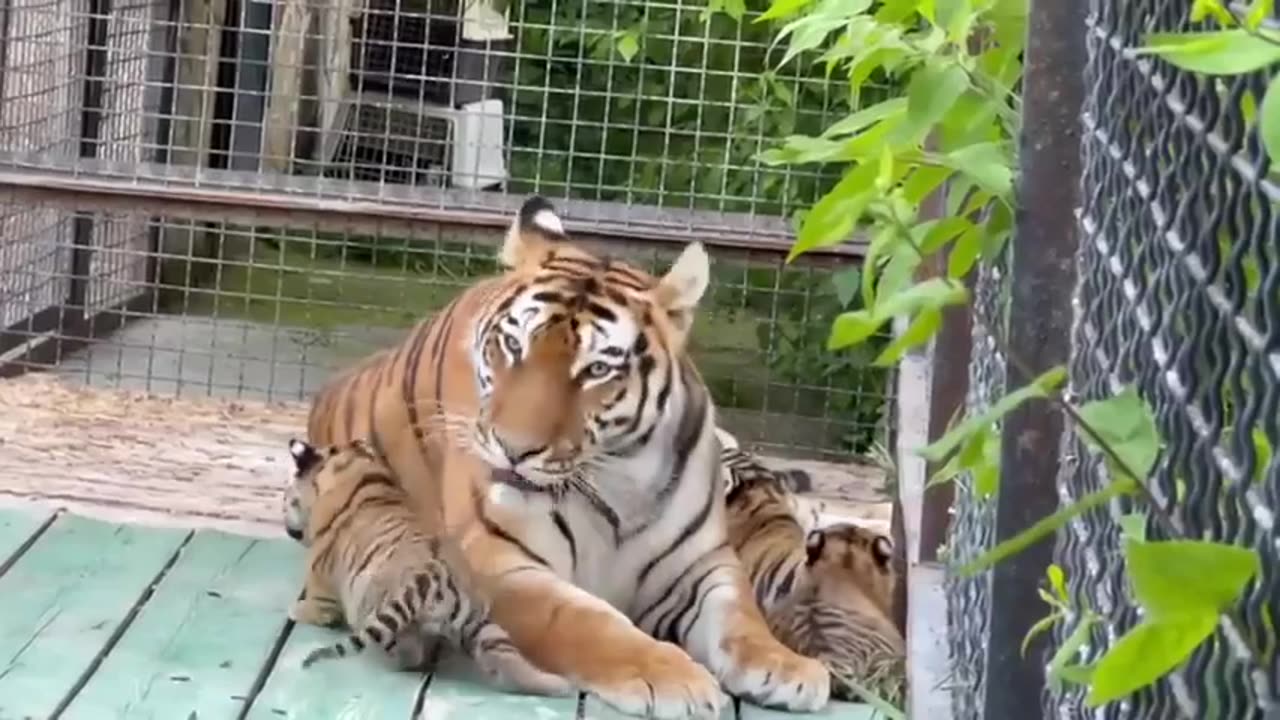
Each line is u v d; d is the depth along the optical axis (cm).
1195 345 148
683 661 405
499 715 395
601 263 453
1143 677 115
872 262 249
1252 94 129
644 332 440
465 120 822
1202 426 143
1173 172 161
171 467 605
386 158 862
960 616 316
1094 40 212
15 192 659
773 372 773
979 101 271
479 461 437
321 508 456
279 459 631
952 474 268
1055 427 219
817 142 274
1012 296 223
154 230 841
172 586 474
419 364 503
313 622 451
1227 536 134
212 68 833
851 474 684
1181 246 155
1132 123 186
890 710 274
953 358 393
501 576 422
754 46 707
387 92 857
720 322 812
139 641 431
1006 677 223
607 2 768
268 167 852
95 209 662
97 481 577
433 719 391
